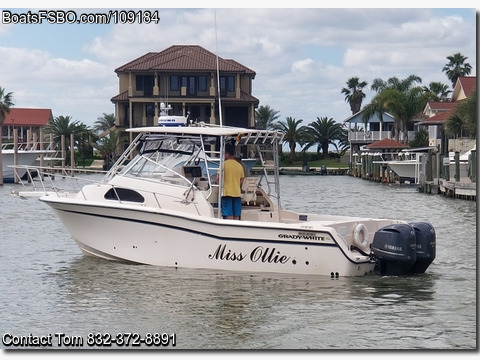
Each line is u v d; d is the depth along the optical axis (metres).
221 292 12.52
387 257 13.26
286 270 13.38
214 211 14.58
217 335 10.45
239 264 13.65
